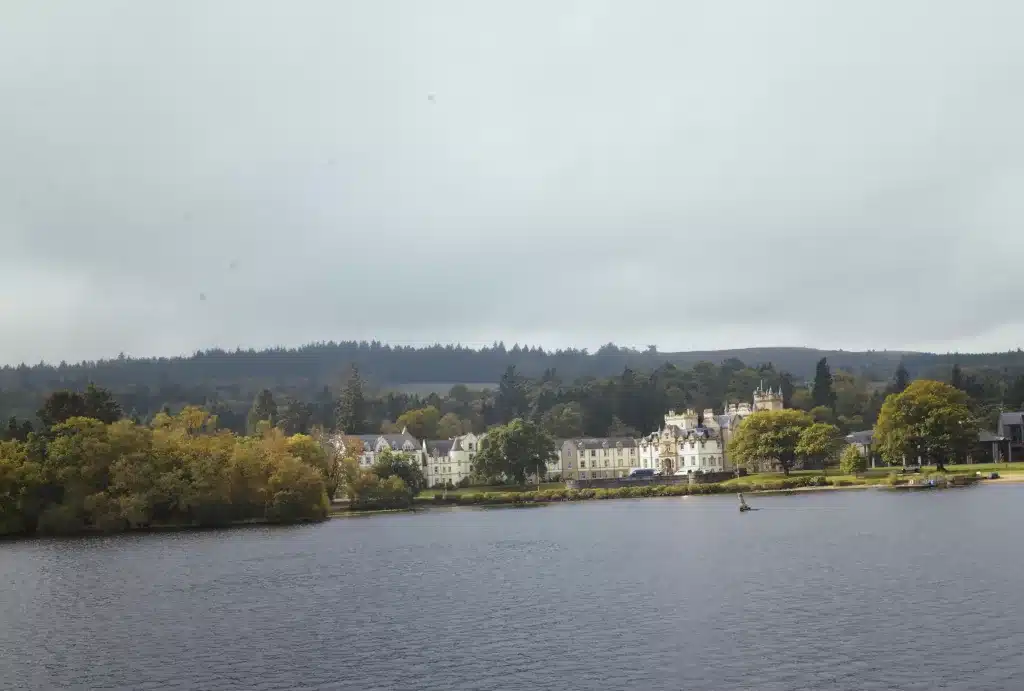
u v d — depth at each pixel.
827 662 70.62
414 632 86.12
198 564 138.50
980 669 67.31
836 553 122.94
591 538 161.25
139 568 135.25
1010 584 95.19
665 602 95.31
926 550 120.69
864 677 66.75
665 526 177.25
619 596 100.00
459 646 80.31
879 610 86.25
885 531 143.88
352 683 70.50
